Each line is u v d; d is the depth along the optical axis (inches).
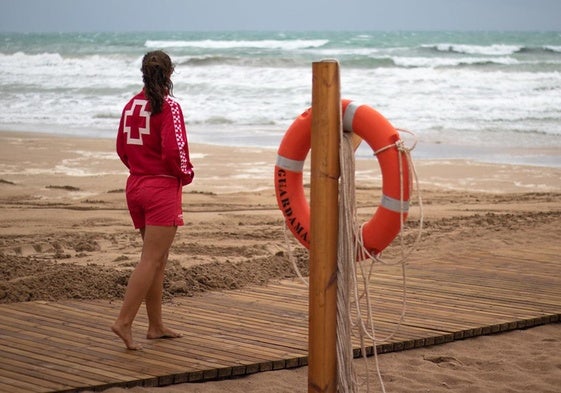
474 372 215.9
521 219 474.0
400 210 168.7
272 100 1169.4
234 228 442.3
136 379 191.6
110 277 288.2
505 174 671.8
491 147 826.8
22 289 272.5
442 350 232.8
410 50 1952.5
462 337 241.8
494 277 312.0
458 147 824.3
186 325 240.5
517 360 224.2
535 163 729.0
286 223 180.5
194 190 575.5
